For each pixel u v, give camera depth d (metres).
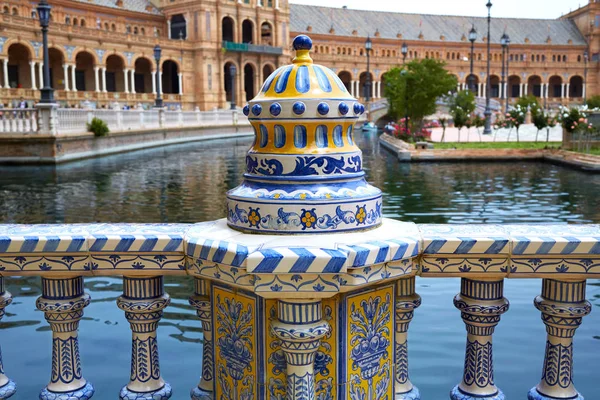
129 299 2.24
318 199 2.03
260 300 2.02
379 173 21.89
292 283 1.87
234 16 73.19
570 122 26.97
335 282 1.87
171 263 2.16
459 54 94.25
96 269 2.17
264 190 2.09
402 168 23.83
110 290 6.82
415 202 15.02
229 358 2.18
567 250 2.00
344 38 87.62
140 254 2.15
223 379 2.22
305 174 2.06
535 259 2.05
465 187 17.84
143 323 2.28
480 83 94.50
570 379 2.20
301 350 1.94
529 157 27.12
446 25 97.00
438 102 60.19
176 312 5.93
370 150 34.34
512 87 97.44
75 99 56.25
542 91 95.75
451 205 14.54
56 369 2.34
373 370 2.13
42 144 23.47
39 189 16.88
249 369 2.10
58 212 13.22
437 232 2.14
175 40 68.31
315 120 2.04
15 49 55.31
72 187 17.33
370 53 89.62
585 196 15.89
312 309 1.93
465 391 2.26
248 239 2.03
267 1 76.81
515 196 15.98
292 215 2.03
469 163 26.06
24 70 56.25
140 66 70.06
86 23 64.88
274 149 2.10
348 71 86.25
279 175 2.08
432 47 93.19
